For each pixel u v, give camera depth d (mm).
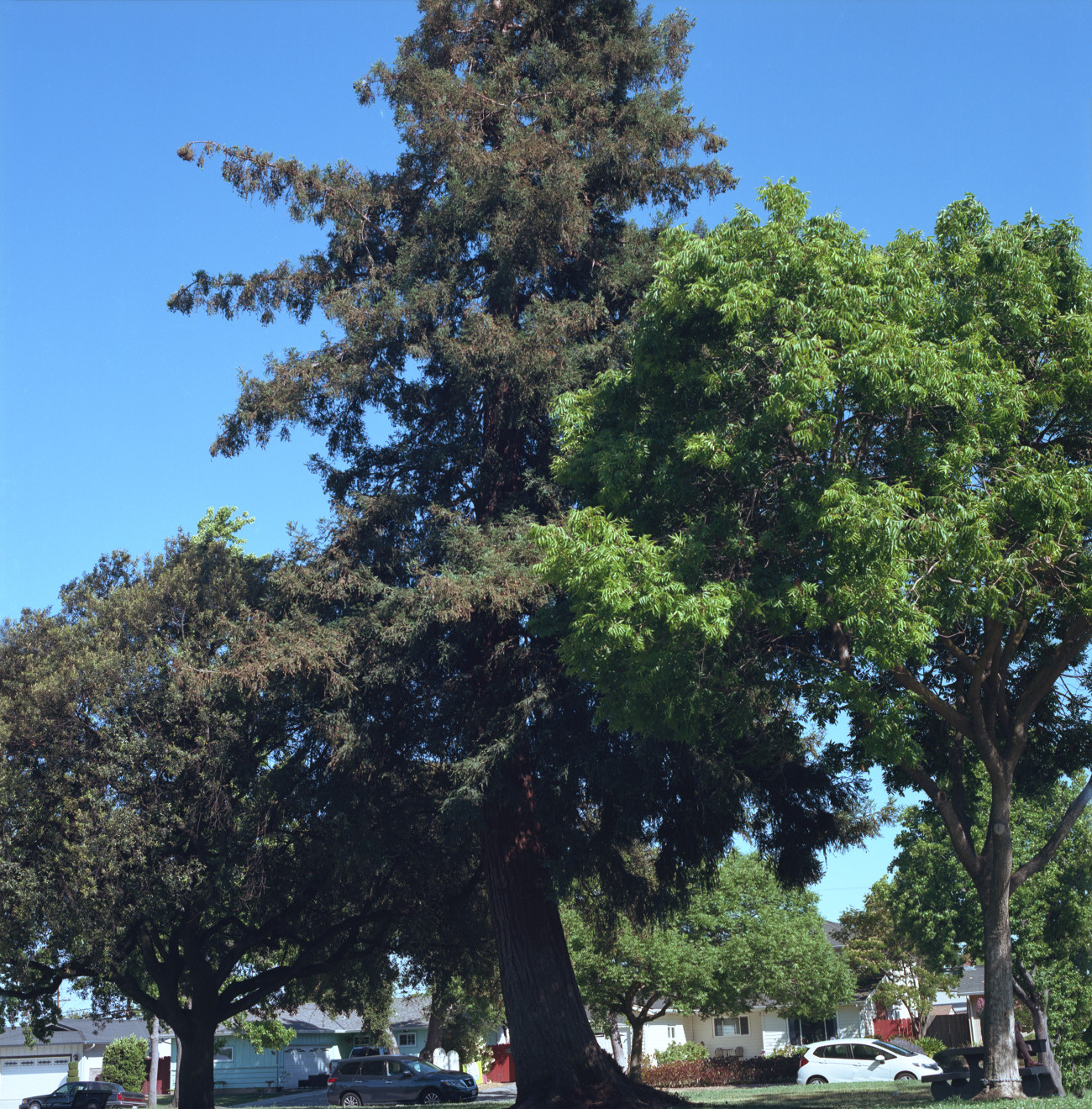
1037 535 13578
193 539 27141
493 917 21234
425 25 24094
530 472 21109
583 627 13766
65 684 22656
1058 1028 32625
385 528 21328
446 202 22125
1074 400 14820
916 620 12664
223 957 26938
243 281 23641
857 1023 58625
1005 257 14695
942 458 13516
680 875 21250
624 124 23297
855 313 13516
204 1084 26172
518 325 22844
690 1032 61125
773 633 15711
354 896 25250
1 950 22109
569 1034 20234
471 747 19688
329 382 21484
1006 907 15445
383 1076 42406
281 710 21812
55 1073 59000
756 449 13836
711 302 14055
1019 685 17766
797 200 14492
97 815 21906
